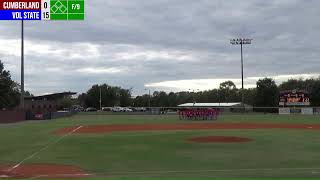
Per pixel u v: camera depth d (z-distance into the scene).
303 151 21.31
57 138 30.33
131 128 41.69
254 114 98.75
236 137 29.14
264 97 131.75
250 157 19.20
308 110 98.12
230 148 22.75
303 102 101.19
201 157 19.36
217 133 33.25
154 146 24.12
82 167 16.78
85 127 44.22
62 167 16.81
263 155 19.86
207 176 14.34
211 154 20.36
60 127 44.72
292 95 101.94
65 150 22.70
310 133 33.16
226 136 30.02
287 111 100.00
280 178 13.79
